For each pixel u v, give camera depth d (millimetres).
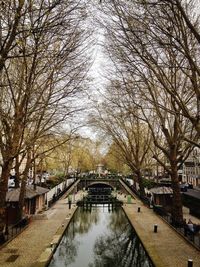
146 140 58781
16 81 26922
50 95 29938
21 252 26359
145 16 20016
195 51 23344
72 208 55719
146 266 26750
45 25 20766
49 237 31969
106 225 47344
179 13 20422
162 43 19594
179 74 30250
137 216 46656
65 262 29094
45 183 78812
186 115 20531
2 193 27812
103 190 103812
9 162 27484
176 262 23547
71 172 137750
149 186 72438
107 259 30141
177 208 36094
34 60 24141
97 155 128250
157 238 31625
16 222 36344
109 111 62781
